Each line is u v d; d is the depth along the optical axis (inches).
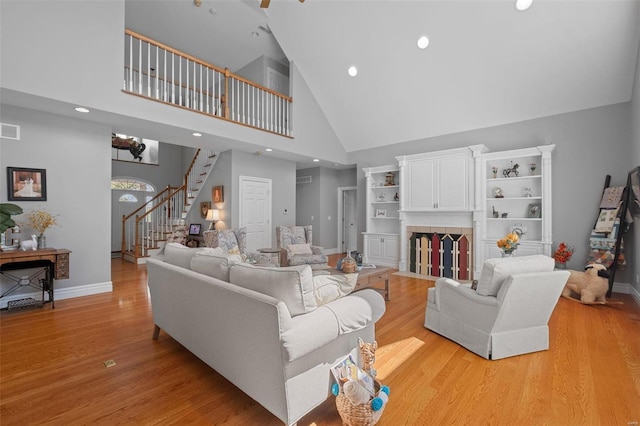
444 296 112.0
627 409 69.7
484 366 90.3
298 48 234.5
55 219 154.3
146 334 114.0
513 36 164.2
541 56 167.0
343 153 299.9
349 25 200.7
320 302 72.7
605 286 148.8
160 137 201.3
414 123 241.0
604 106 173.8
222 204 254.2
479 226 203.2
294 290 63.6
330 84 248.5
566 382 81.1
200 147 234.1
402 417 67.6
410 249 237.0
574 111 182.7
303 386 62.6
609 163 172.4
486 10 159.9
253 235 258.8
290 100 247.0
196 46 252.1
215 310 75.3
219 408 70.9
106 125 170.6
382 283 198.5
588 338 110.0
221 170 256.7
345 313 71.2
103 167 169.8
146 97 162.7
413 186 231.1
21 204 144.8
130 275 217.0
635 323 125.0
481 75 189.2
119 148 351.3
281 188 281.6
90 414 68.4
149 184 375.2
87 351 99.7
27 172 146.1
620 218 159.6
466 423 65.7
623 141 168.1
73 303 150.9
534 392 76.8
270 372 61.4
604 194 169.9
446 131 233.8
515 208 203.8
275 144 234.8
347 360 68.9
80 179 162.1
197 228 287.1
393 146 269.3
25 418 66.9
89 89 142.4
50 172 152.8
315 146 269.0
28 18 125.9
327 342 65.8
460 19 168.7
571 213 183.8
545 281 92.3
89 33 142.3
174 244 115.0
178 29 229.6
